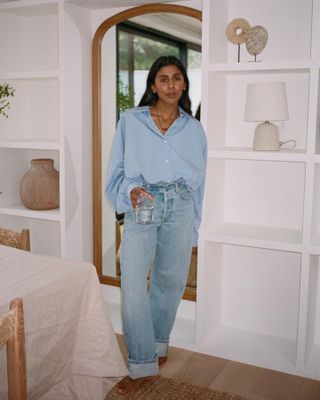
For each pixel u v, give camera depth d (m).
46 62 3.20
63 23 2.77
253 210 2.75
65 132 2.84
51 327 1.41
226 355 2.57
